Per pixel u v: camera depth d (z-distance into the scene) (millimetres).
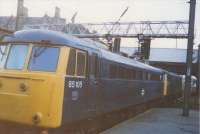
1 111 9539
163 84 29000
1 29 14320
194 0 20359
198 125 16859
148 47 34500
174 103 34719
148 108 24750
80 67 10398
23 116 9258
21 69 9672
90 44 11453
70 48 9828
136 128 14391
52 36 9797
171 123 16844
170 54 55656
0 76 9680
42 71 9477
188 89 20484
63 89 9406
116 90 14281
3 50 10172
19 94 9344
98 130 14133
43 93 9141
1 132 10008
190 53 20422
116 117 16625
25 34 10109
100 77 12023
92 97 11398
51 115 9086
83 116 10797
